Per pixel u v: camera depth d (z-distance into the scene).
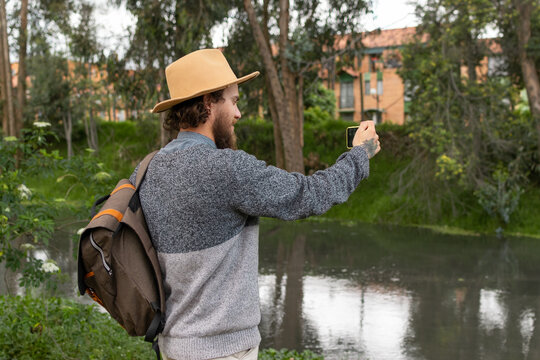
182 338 1.47
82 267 1.51
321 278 11.26
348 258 13.59
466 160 18.97
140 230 1.49
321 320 8.20
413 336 7.47
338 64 22.55
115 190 1.60
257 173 1.46
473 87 19.58
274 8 23.06
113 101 30.23
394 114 37.94
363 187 22.52
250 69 23.27
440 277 11.48
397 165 23.05
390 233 18.23
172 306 1.51
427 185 20.09
